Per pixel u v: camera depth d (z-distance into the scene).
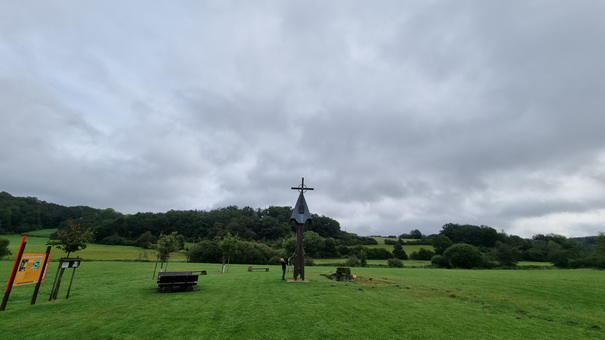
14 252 50.91
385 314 10.65
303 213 22.81
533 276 30.03
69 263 13.41
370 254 80.94
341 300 13.28
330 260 69.69
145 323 8.82
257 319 9.48
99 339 7.36
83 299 12.81
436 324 9.54
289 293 15.09
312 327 8.70
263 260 64.75
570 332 9.47
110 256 58.09
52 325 8.52
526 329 9.56
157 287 16.95
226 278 22.72
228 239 35.44
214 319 9.40
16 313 10.01
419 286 19.98
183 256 71.81
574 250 64.50
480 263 55.84
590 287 20.20
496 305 13.73
